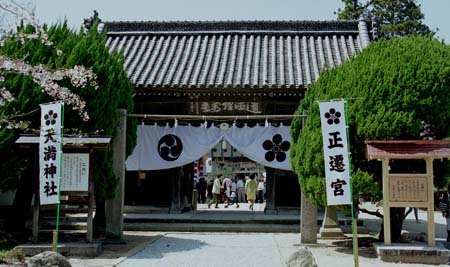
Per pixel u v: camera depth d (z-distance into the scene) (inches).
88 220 531.5
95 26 661.9
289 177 848.3
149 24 1005.8
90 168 530.9
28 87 555.2
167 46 954.1
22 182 601.6
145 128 796.6
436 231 793.6
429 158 496.4
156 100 814.5
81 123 571.2
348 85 545.3
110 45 968.9
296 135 622.5
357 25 982.4
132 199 860.6
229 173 1601.9
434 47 541.0
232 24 990.4
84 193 522.0
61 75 449.4
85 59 582.2
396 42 555.2
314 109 565.6
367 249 568.7
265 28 986.7
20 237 591.8
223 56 901.8
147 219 777.6
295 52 913.5
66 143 514.0
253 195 999.6
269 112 808.9
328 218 685.3
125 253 531.5
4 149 550.6
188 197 928.9
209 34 989.2
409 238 639.1
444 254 476.7
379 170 536.4
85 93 571.2
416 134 517.3
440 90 513.3
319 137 542.9
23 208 601.9
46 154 491.8
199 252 541.3
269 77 808.9
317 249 569.6
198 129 787.4
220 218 784.3
